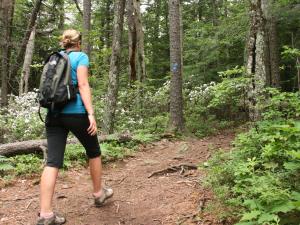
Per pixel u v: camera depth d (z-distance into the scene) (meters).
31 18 16.33
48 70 4.54
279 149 4.81
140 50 15.43
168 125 10.97
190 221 4.69
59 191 5.89
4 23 13.77
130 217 4.98
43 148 7.50
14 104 12.34
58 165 4.54
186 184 6.02
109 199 5.56
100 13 26.84
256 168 5.36
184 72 18.89
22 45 15.90
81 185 6.21
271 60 14.20
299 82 12.43
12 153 7.49
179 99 10.89
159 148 9.01
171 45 11.05
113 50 10.23
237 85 7.07
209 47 18.14
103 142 8.65
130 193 5.82
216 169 5.41
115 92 10.30
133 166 7.38
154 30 28.80
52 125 4.61
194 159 7.71
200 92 13.30
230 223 4.43
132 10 15.38
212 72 19.02
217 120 12.21
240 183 4.74
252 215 3.65
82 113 4.64
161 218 4.89
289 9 14.90
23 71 17.08
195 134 10.66
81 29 16.77
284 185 4.43
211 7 26.53
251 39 7.56
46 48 23.19
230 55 18.83
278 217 3.71
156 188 5.98
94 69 15.45
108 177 6.66
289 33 16.59
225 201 4.69
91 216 5.02
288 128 4.34
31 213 5.18
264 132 6.05
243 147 6.07
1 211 5.24
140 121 11.54
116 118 12.01
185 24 27.28
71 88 4.52
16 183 6.29
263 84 7.24
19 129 9.99
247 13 14.83
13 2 15.41
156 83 24.88
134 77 15.53
